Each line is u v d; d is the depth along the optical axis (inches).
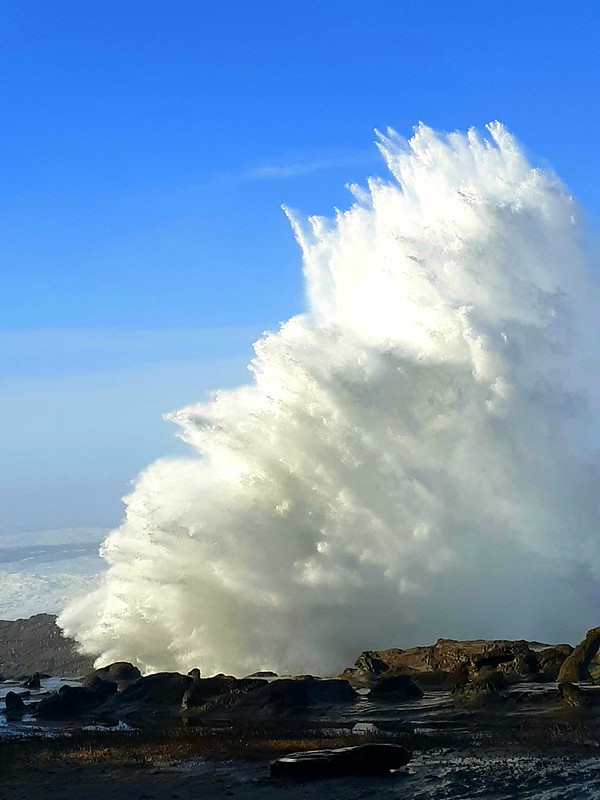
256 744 833.5
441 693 1123.9
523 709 973.2
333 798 627.5
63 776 740.0
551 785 636.7
